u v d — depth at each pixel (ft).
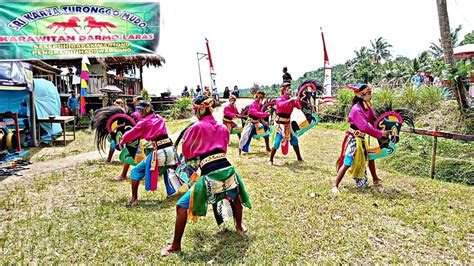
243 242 13.75
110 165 27.43
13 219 16.42
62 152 33.58
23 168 26.78
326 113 56.70
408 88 44.78
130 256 12.83
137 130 17.51
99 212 16.87
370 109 20.08
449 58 36.17
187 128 14.08
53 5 30.86
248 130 30.55
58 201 18.94
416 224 15.51
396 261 12.37
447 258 12.66
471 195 19.72
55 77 60.64
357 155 19.67
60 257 12.70
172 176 18.22
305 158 30.25
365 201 18.21
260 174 23.91
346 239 13.92
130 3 31.78
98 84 63.62
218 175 12.79
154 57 62.95
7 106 36.29
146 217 16.26
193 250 13.23
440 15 36.40
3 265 12.09
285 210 17.04
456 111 36.22
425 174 25.75
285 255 12.77
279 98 26.78
